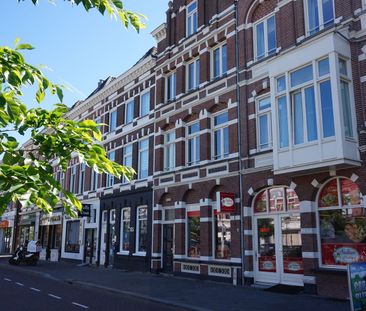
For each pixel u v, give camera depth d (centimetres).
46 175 279
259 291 1449
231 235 1716
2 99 264
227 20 1930
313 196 1419
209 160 1931
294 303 1196
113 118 2975
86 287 1741
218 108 1934
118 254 2538
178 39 2286
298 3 1570
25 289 1625
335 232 1353
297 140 1398
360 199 1296
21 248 2962
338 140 1255
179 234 2031
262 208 1638
